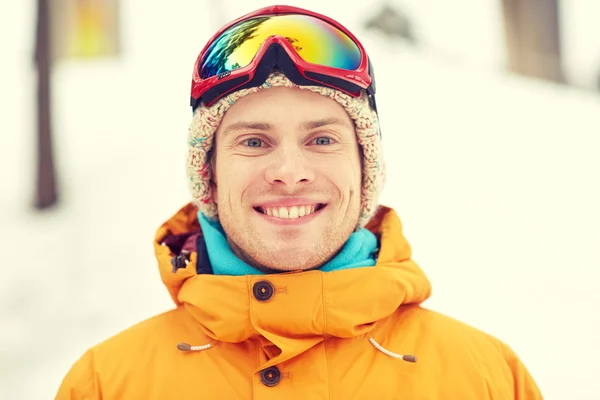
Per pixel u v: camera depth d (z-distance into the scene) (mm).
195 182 1646
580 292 5184
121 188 8289
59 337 4926
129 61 14531
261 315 1394
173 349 1480
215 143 1610
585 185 7789
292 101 1460
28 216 7613
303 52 1476
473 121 10141
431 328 1549
